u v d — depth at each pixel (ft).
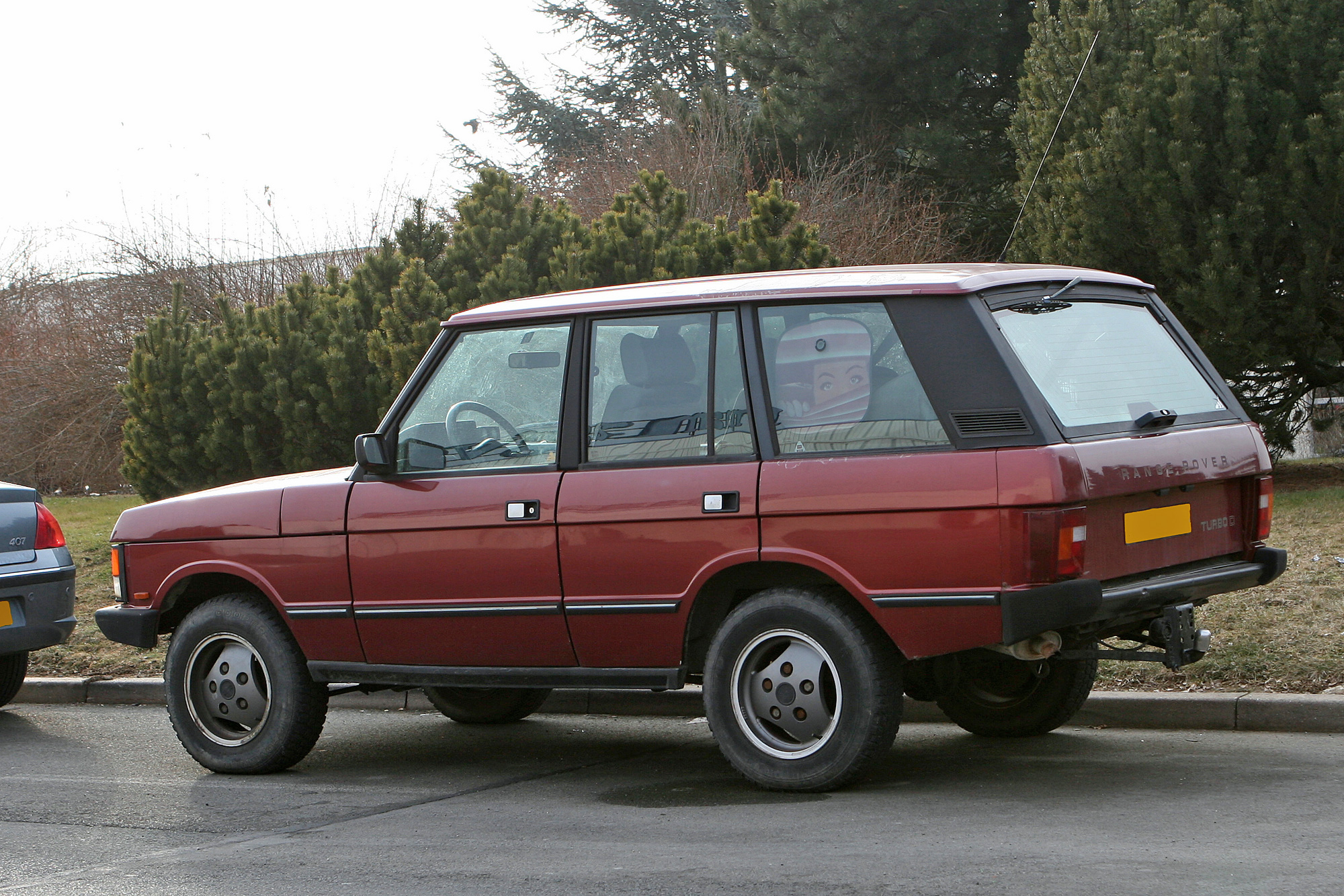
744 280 19.94
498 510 20.20
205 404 45.29
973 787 19.10
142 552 23.45
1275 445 44.86
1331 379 43.14
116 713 29.71
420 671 21.18
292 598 22.00
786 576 19.13
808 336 18.81
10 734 27.45
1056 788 18.85
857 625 18.20
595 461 19.84
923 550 17.48
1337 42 39.83
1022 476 16.92
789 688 18.69
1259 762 19.97
